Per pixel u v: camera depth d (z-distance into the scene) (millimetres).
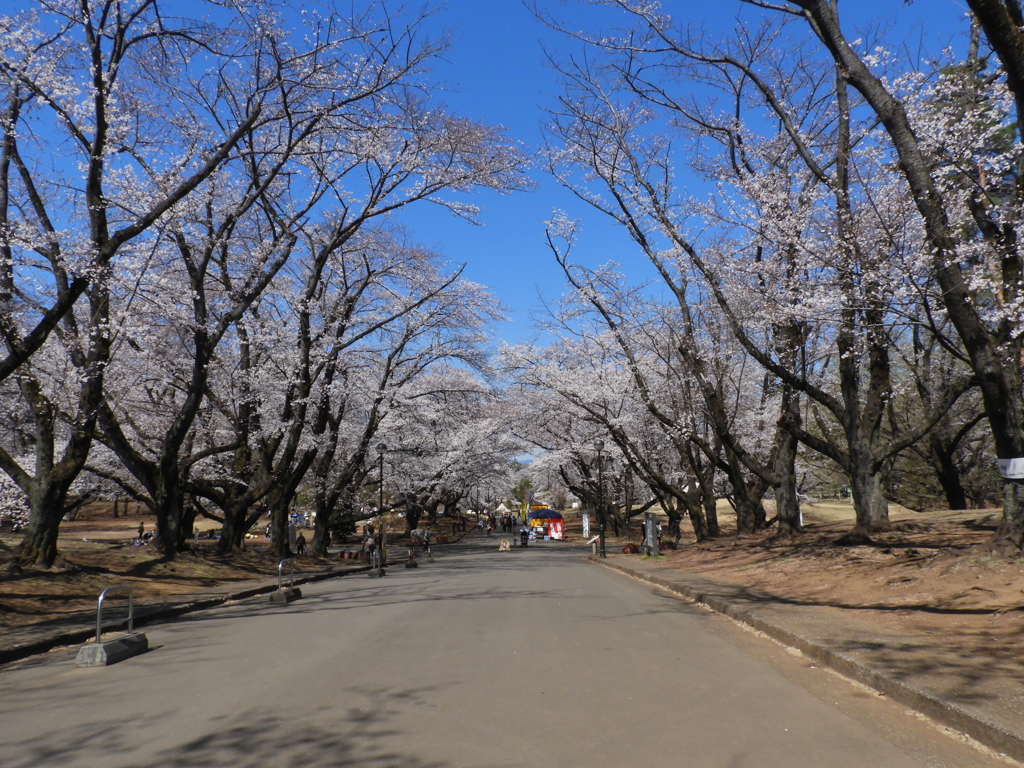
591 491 53344
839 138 17391
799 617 10492
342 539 52031
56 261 14086
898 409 31781
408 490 47906
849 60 11547
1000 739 5059
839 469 39031
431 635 10242
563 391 32219
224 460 28031
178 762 4980
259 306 25453
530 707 6215
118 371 21266
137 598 15156
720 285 21344
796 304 17391
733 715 5965
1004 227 12117
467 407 37094
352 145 20984
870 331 16250
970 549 12156
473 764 4836
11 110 14203
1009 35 8367
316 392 28734
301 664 8312
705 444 27734
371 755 5031
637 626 11070
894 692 6473
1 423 21156
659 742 5266
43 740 5586
